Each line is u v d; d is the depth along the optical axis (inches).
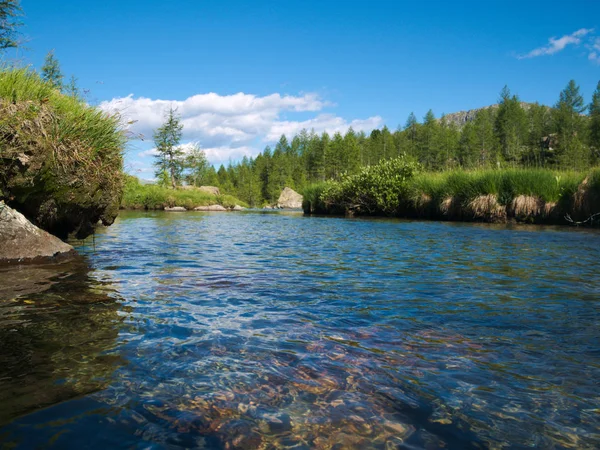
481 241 305.7
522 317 111.9
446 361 81.8
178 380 71.0
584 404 65.7
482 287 148.6
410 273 177.0
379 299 130.8
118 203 277.0
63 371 72.9
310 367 77.8
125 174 274.7
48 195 208.4
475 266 194.4
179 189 1760.6
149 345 86.8
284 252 247.4
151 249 252.7
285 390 68.5
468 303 126.1
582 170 524.7
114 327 97.6
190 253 238.1
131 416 58.9
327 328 101.4
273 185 3659.0
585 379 74.4
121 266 184.2
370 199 882.8
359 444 53.8
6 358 77.8
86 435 53.8
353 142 3255.4
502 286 150.6
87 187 228.8
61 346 84.6
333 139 3516.2
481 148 2989.7
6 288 132.3
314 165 3639.3
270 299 129.7
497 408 64.1
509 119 3038.9
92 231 274.2
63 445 51.4
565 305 124.1
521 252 243.3
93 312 109.3
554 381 73.6
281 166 3796.8
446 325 104.6
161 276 163.6
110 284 144.7
